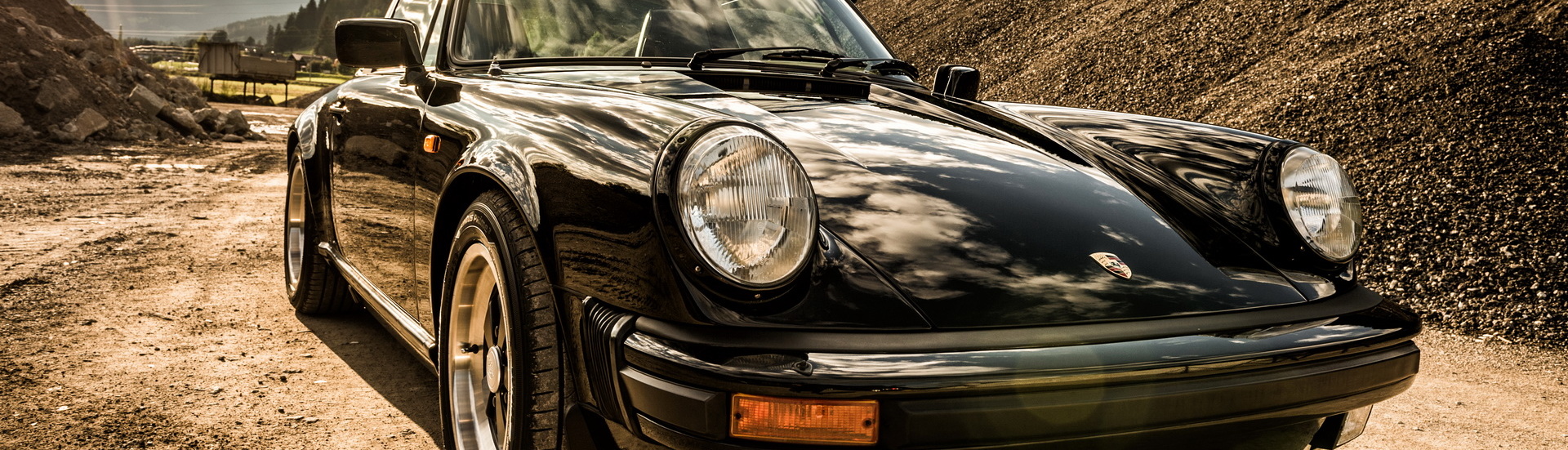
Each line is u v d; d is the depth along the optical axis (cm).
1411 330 170
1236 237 179
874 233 151
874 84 244
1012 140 201
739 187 137
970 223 158
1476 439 261
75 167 884
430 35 266
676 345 134
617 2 255
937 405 130
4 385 252
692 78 220
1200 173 199
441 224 203
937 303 140
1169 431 144
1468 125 579
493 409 195
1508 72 623
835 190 159
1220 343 146
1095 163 197
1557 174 506
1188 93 826
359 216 264
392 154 237
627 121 163
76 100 1243
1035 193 172
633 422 140
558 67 237
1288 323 156
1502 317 388
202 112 1554
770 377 128
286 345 302
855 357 131
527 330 162
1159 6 1062
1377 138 597
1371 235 485
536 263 164
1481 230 466
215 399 250
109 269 403
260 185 797
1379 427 267
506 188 169
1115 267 156
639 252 141
